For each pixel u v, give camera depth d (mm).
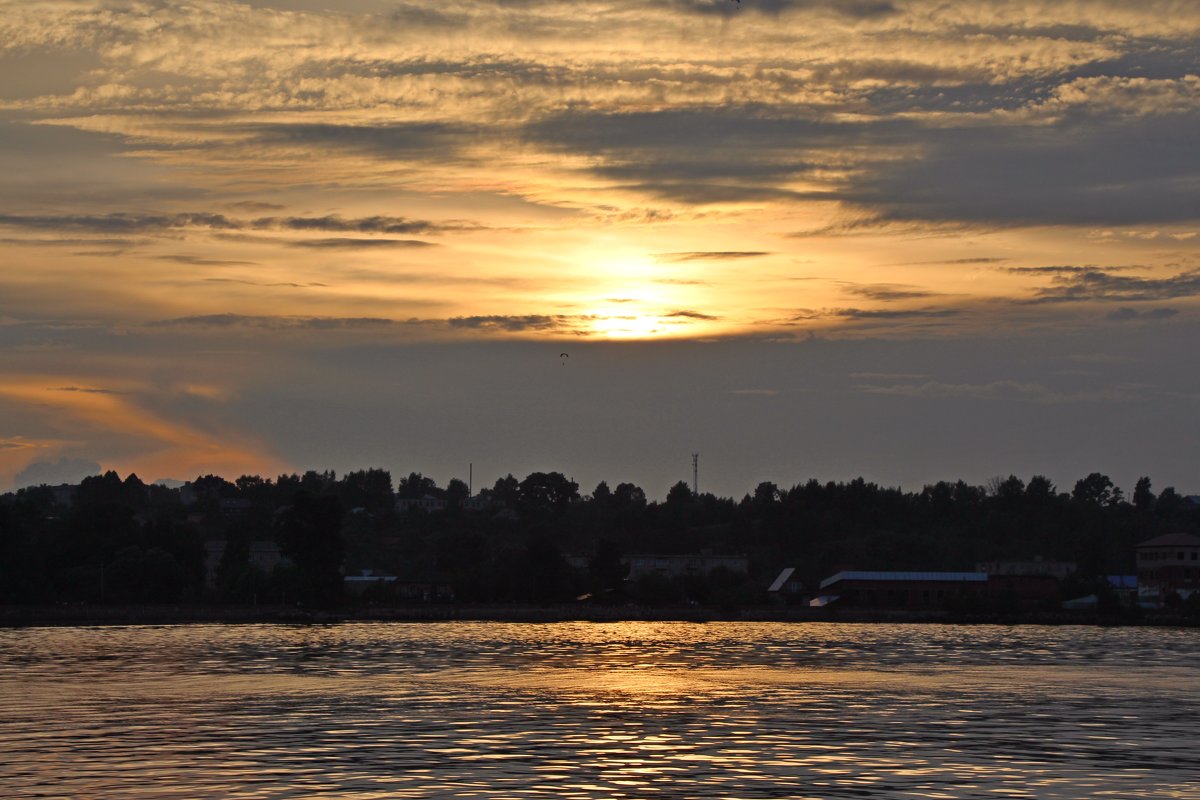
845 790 115688
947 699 180250
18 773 121062
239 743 137500
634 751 133750
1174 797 114562
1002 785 118500
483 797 111938
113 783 116875
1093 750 137000
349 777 119438
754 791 115000
